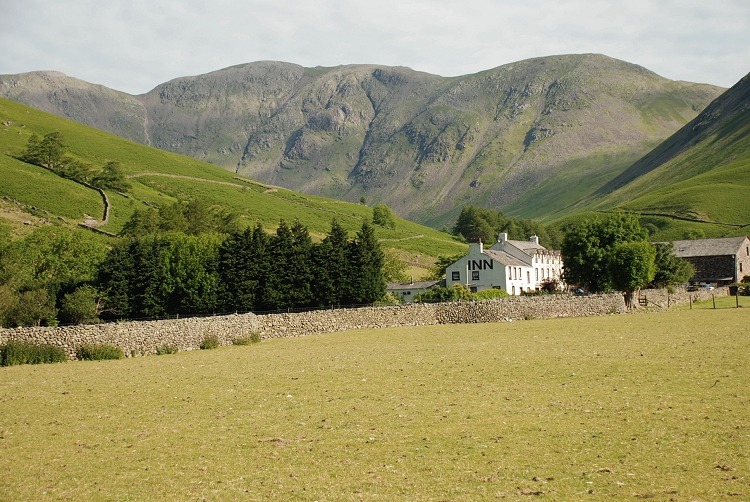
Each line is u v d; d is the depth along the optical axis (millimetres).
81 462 20734
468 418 24328
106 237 140000
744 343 41625
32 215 145375
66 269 88188
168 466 20109
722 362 33938
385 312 72312
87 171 195875
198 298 87562
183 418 26062
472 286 125812
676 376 30625
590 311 83375
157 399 30016
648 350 40219
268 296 89312
